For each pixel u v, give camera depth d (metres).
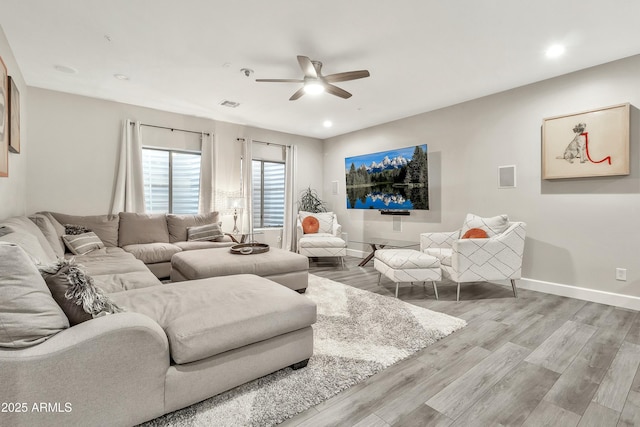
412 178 5.06
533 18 2.48
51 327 1.20
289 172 6.48
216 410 1.56
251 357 1.71
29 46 2.95
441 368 1.99
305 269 3.52
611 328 2.62
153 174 5.12
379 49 2.98
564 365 2.03
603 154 3.22
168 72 3.53
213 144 5.48
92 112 4.43
